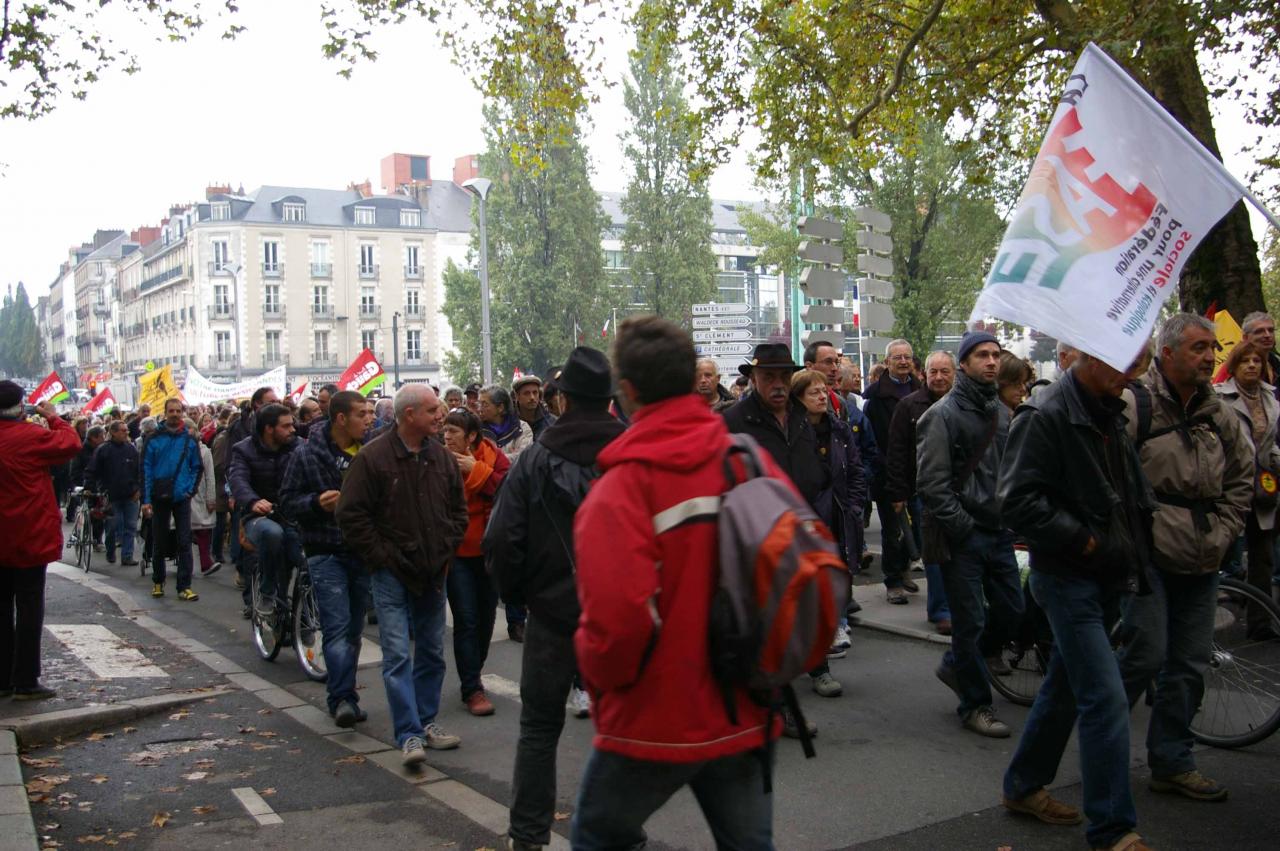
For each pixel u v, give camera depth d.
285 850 4.67
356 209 82.94
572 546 4.39
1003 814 4.80
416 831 4.88
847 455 7.31
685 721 2.70
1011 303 4.48
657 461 2.72
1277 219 4.60
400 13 14.49
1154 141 4.68
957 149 16.39
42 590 7.21
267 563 8.52
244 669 8.30
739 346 18.41
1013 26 14.35
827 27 15.02
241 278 79.56
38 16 10.16
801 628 2.59
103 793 5.43
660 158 54.88
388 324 83.50
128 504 15.04
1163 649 4.67
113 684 7.70
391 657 5.85
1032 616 6.23
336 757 6.00
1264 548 7.19
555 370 9.33
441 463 6.13
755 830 2.85
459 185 90.25
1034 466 4.36
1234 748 5.57
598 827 2.84
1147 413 4.83
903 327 31.97
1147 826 4.58
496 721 6.72
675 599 2.71
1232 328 9.93
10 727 6.28
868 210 12.96
